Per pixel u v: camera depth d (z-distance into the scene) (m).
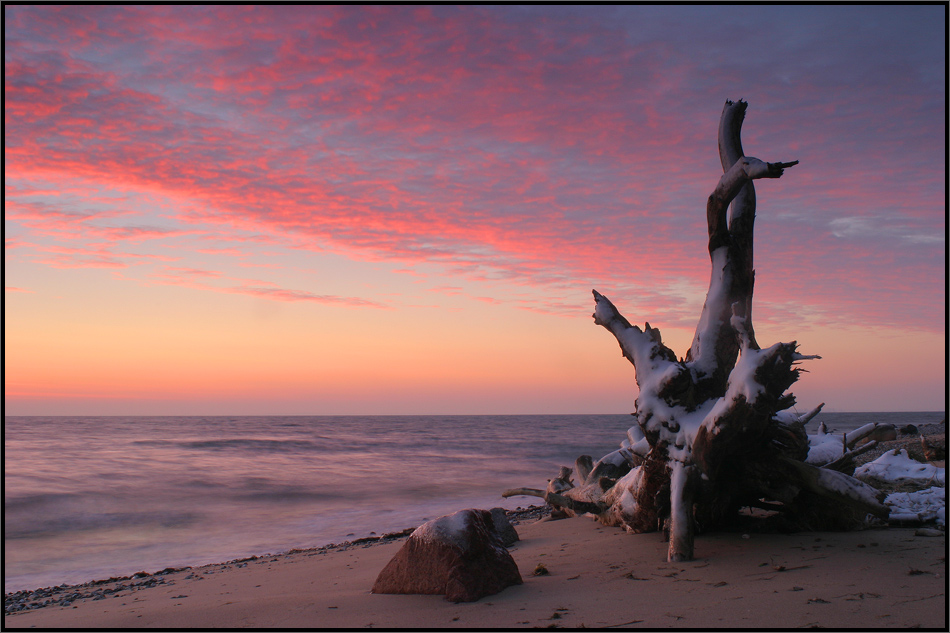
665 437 5.96
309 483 21.47
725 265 6.44
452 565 4.39
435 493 19.11
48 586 8.89
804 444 6.35
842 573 4.33
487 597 4.29
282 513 15.59
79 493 18.91
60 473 23.44
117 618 4.66
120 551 11.55
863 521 6.05
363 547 9.30
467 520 4.66
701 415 5.78
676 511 5.47
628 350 6.56
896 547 5.09
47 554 11.36
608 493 8.02
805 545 5.41
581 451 38.53
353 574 6.17
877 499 5.36
